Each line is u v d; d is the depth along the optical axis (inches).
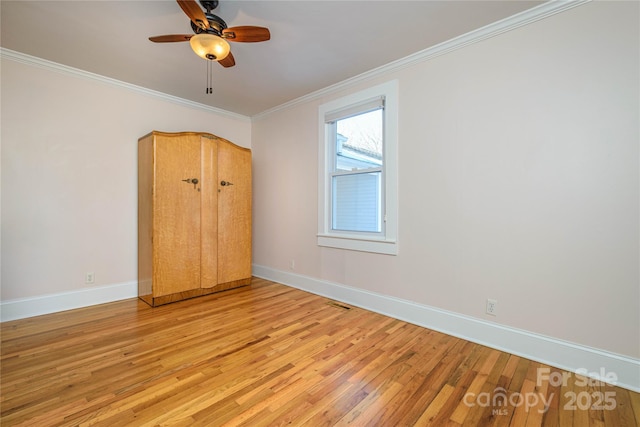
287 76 118.0
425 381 68.3
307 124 140.7
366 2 74.8
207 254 133.4
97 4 75.9
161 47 97.1
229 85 127.5
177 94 137.8
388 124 108.0
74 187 114.7
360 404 60.4
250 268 151.8
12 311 101.9
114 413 56.9
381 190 114.7
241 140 169.5
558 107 75.0
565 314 74.5
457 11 78.0
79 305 115.6
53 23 84.0
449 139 93.7
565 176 74.2
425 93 99.0
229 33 76.2
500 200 84.1
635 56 65.9
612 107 68.4
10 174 101.9
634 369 66.1
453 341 88.9
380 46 95.4
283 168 153.4
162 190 119.4
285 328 97.3
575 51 72.6
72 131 113.9
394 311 107.7
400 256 106.2
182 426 53.9
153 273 117.3
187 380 67.9
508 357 79.5
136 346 83.9
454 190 92.9
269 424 54.6
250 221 151.1
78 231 115.7
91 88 118.0
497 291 84.8
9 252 101.8
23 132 104.0
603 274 69.7
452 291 93.6
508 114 82.5
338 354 80.4
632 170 66.4
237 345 85.1
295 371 72.0
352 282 122.0
